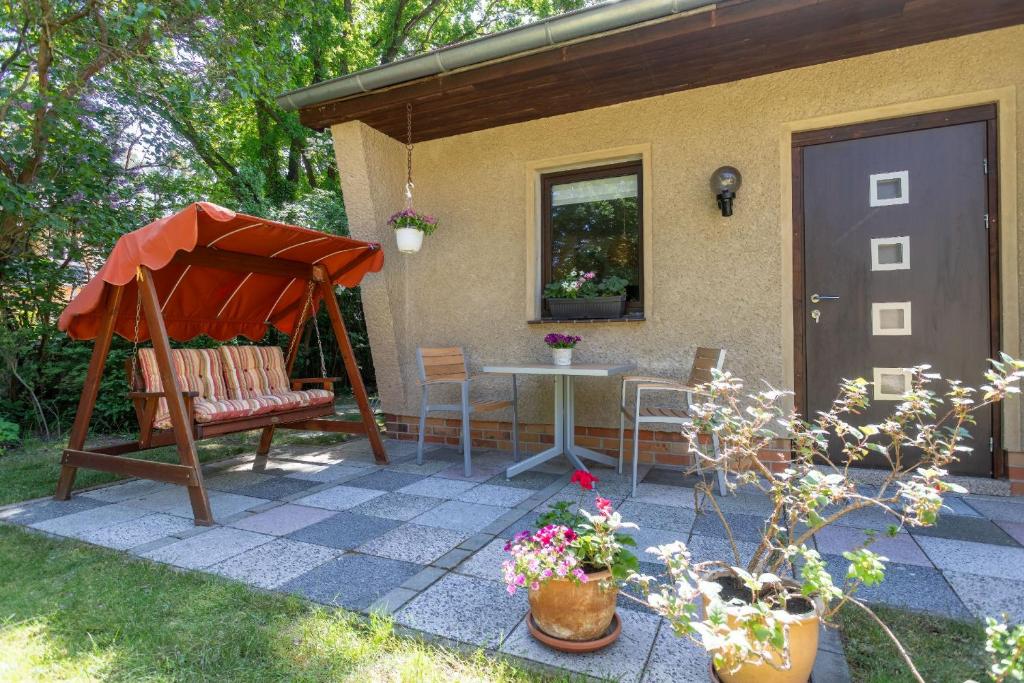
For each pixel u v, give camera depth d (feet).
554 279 15.71
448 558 8.11
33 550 8.42
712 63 12.44
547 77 13.00
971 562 7.95
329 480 12.76
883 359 12.23
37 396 19.15
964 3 10.29
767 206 12.94
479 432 16.48
